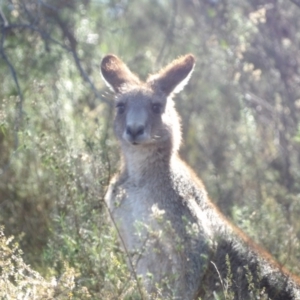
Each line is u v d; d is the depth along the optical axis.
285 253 25.56
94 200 24.27
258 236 26.52
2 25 30.39
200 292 22.47
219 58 36.28
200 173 35.25
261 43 35.78
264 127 36.56
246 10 35.50
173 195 23.27
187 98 37.88
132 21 43.53
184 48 39.66
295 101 35.22
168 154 23.83
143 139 23.42
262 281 22.20
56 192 28.03
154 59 40.16
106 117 35.75
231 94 37.78
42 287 19.33
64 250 23.69
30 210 29.44
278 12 35.41
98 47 38.97
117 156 29.56
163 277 22.33
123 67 26.23
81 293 21.34
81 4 36.94
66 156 25.41
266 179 33.75
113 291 21.19
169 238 22.20
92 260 23.06
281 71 35.53
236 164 34.88
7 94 33.00
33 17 32.56
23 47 34.00
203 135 38.28
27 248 27.75
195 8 40.16
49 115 29.83
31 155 30.67
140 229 22.48
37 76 33.41
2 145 31.36
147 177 23.72
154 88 24.67
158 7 43.53
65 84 34.69
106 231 24.14
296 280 22.53
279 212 29.02
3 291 19.16
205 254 22.36
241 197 31.89
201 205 23.56
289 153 34.50
